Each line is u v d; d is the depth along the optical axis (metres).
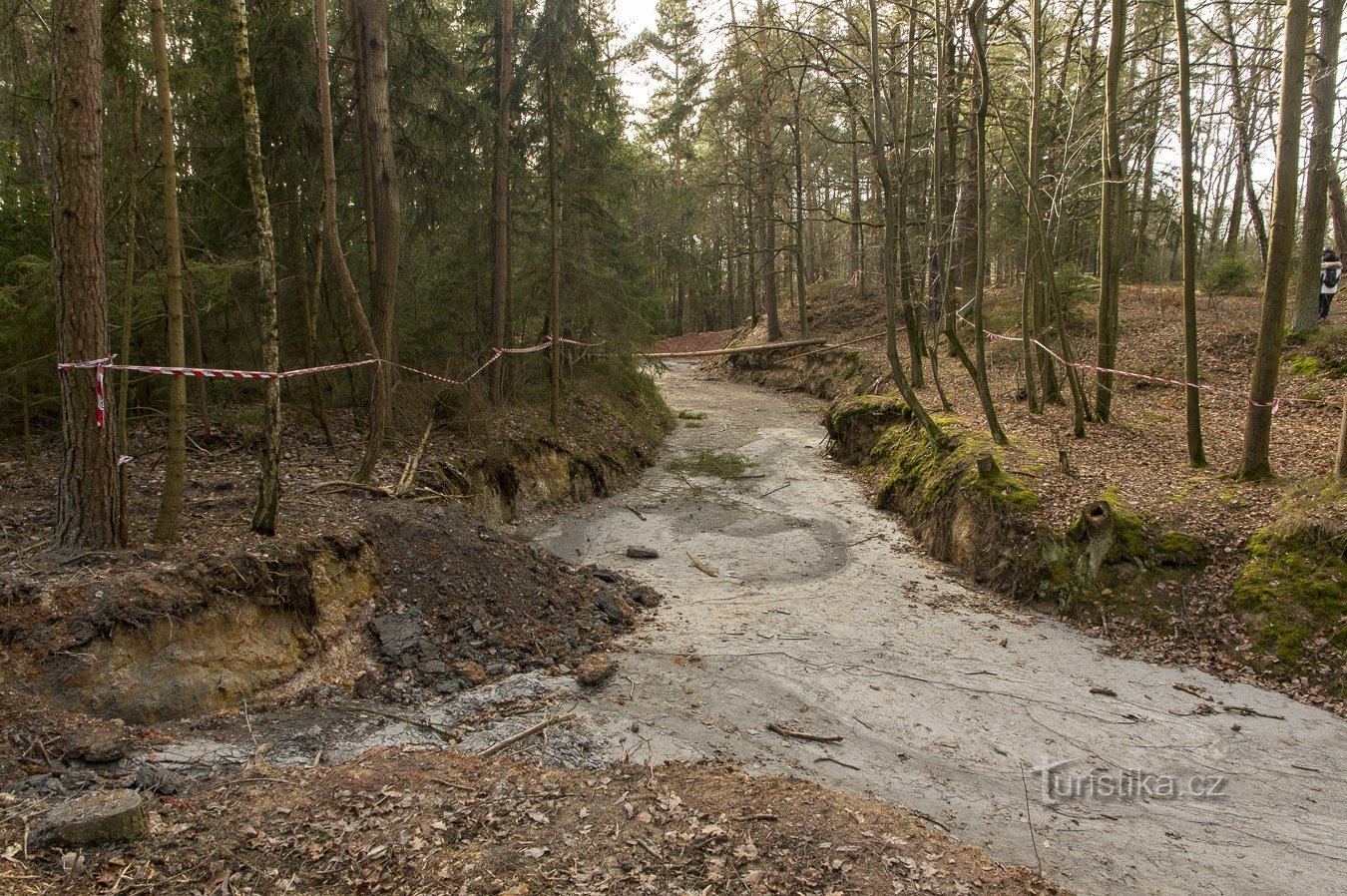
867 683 7.37
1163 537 8.97
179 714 5.50
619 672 7.36
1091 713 6.87
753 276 32.47
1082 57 13.01
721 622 8.86
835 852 4.37
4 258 8.63
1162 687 7.38
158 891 3.67
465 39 17.25
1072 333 16.05
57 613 5.33
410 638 7.21
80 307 5.89
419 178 13.25
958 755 6.16
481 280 15.20
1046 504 10.09
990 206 20.56
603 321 16.67
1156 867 4.84
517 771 5.20
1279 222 9.05
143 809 4.20
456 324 14.73
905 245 16.97
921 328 17.73
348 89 12.41
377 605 7.45
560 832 4.42
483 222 14.75
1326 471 9.54
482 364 14.43
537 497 13.29
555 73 13.97
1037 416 13.77
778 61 18.00
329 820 4.38
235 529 7.01
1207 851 5.03
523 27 14.30
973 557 10.54
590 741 5.91
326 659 6.60
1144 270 22.81
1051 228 13.41
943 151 18.14
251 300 11.50
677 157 32.94
